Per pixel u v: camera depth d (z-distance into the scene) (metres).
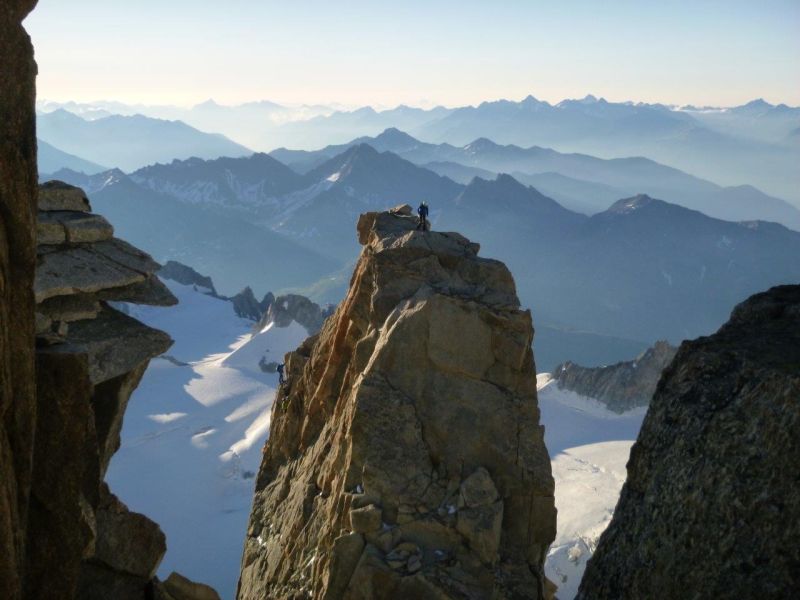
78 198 24.67
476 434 30.34
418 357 31.80
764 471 10.01
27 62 14.15
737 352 11.29
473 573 27.27
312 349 49.03
